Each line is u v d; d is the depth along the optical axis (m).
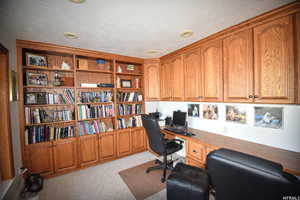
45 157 2.11
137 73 3.14
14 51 1.83
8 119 1.54
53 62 2.40
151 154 3.02
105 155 2.64
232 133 1.88
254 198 0.73
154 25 1.59
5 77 1.52
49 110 2.37
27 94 2.06
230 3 1.19
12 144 1.63
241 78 1.55
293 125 1.35
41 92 2.21
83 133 2.46
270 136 1.51
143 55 2.86
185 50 2.30
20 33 1.73
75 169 2.35
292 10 1.17
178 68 2.48
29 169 1.99
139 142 3.10
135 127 3.04
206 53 1.95
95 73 2.79
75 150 2.35
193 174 1.41
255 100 1.44
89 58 2.70
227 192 0.85
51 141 2.16
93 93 2.62
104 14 1.35
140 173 2.25
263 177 0.65
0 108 1.50
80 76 2.64
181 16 1.40
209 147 1.60
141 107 3.25
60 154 2.22
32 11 1.26
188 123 2.59
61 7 1.21
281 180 0.60
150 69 3.10
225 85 1.71
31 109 2.09
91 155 2.49
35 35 1.81
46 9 1.24
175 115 2.55
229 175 0.79
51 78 2.37
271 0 1.15
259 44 1.39
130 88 3.04
